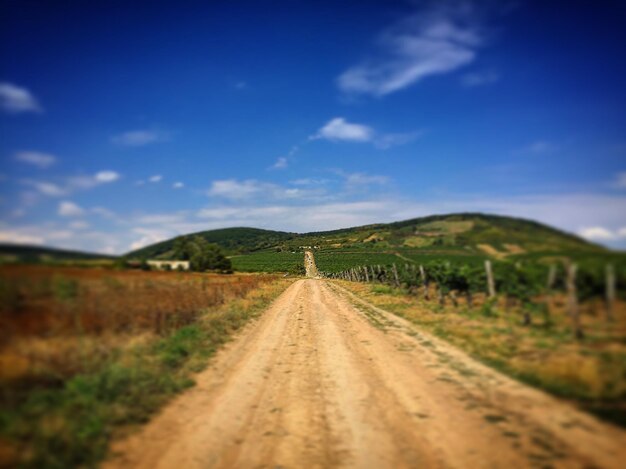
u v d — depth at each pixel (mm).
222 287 24031
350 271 58875
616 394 6488
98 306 11016
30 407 6094
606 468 4543
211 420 6633
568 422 5832
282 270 93375
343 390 8094
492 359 9492
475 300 19891
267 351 11891
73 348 8422
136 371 8281
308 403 7402
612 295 9859
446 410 6699
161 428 6297
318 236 189500
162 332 12234
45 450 5109
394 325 15906
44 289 9898
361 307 23000
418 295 25750
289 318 19172
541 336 10812
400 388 8031
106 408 6602
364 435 5930
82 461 5125
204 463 5180
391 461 5105
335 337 13961
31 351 7609
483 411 6523
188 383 8484
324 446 5629
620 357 7914
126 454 5410
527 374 8055
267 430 6219
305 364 10305
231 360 10781
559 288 11977
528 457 4934
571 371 7562
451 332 13055
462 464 4898
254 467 5070
